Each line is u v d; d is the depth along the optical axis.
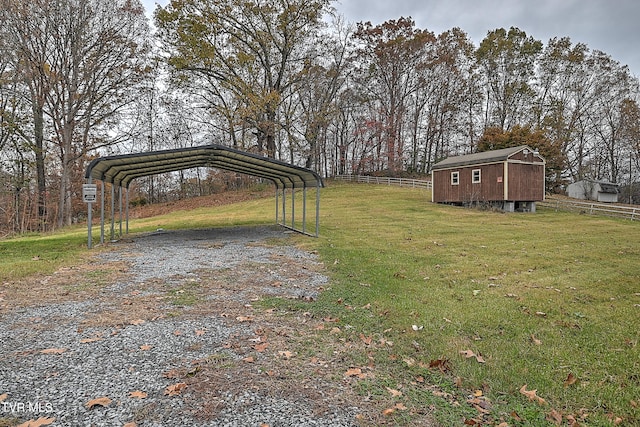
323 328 4.27
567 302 5.33
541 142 29.08
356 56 32.34
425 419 2.55
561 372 3.31
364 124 33.88
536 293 5.76
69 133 21.05
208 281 6.48
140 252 9.70
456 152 37.56
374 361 3.47
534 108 34.78
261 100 24.84
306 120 29.53
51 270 7.29
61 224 20.98
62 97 20.80
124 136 23.08
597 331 4.26
